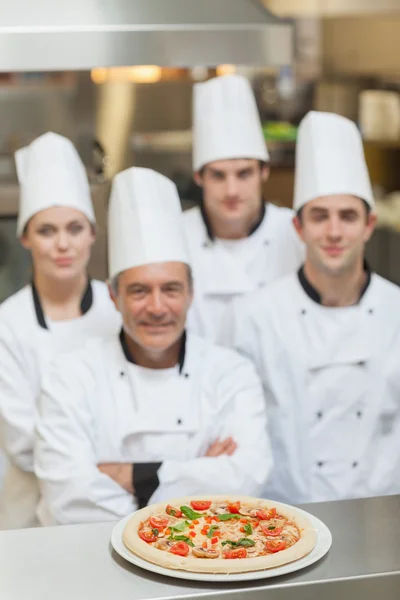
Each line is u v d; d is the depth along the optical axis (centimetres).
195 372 233
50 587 136
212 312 296
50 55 236
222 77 289
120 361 232
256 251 298
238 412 232
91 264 304
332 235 245
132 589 136
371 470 252
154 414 227
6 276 325
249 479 221
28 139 374
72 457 219
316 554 145
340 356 252
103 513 216
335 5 637
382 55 642
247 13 254
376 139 642
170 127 507
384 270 590
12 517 270
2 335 268
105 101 487
